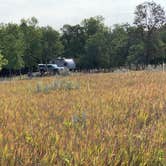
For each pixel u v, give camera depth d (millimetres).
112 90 20141
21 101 16625
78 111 12836
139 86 21688
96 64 124250
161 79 28328
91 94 18297
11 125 10047
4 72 122000
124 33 121812
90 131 9500
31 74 97562
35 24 118438
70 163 7039
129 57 110688
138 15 109438
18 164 7105
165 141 9148
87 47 123312
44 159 7129
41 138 8570
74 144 8188
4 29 107188
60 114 12531
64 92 20578
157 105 14289
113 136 8992
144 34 109750
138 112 12859
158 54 110375
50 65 114688
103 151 7781
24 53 116375
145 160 7609
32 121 10992
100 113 12648
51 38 124500
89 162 7133
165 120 11633
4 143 8055
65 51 140375
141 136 9203
